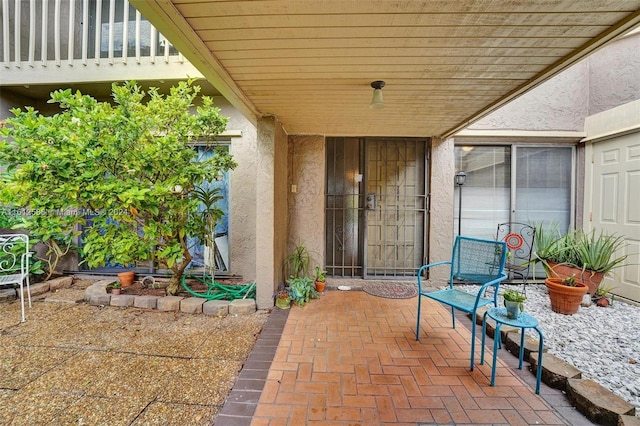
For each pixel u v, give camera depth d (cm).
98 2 372
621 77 367
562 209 417
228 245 427
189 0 140
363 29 166
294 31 167
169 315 304
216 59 199
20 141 269
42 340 247
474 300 235
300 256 398
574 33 169
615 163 365
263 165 321
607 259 328
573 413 166
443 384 191
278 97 268
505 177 421
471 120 330
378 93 233
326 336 257
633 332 263
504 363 216
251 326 278
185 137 327
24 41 420
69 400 173
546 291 380
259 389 184
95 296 332
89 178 274
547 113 403
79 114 279
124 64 377
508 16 153
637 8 146
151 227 298
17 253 334
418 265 427
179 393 181
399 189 427
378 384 191
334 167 428
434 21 157
